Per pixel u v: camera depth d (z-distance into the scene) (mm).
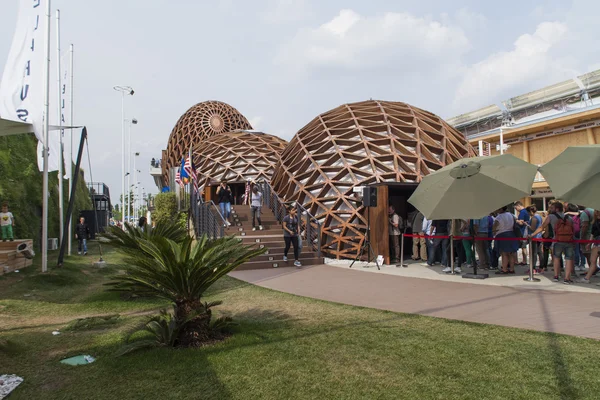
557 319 5441
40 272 9930
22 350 4688
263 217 15992
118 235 7977
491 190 8320
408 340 4664
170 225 9688
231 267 5082
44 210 9977
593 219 9180
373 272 10625
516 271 10141
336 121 17438
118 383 3729
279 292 8078
